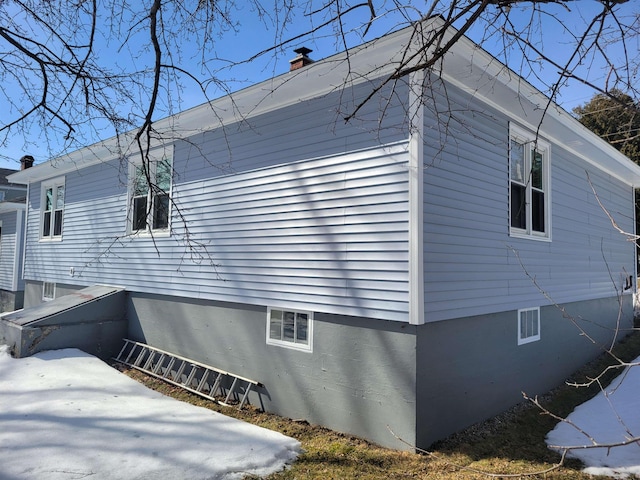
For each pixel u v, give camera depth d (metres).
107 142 8.40
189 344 7.17
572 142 7.70
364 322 4.95
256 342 6.14
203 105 6.27
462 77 5.16
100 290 8.82
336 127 5.40
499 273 5.82
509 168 6.15
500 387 5.74
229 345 6.52
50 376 6.29
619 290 10.12
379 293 4.79
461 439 4.87
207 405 6.12
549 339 7.02
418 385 4.49
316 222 5.51
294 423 5.40
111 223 9.16
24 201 15.32
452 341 4.96
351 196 5.16
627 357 8.79
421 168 4.61
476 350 5.33
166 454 3.98
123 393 5.81
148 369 7.59
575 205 8.21
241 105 6.21
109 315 8.32
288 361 5.70
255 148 6.38
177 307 7.45
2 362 6.84
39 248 11.80
